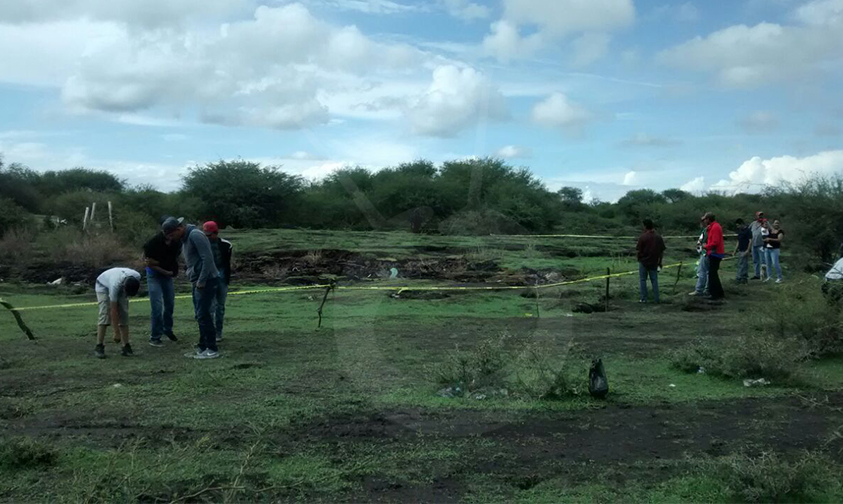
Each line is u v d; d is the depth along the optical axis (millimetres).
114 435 6516
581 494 5168
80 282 20797
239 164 43219
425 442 6152
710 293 17125
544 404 7316
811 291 10938
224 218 43156
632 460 5871
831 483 5309
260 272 22266
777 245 19859
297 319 14109
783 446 6297
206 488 4750
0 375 9164
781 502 5043
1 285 19859
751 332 10461
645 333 12438
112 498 4879
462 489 5266
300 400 7637
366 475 5504
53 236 25938
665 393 8109
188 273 10172
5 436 6453
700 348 9578
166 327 11633
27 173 62250
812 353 10273
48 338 12180
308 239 27469
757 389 8391
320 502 5023
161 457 5438
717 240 16984
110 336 12312
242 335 12242
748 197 49188
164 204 42531
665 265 24969
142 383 8656
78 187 67750
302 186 42531
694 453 6055
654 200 61531
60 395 8055
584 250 24719
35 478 5410
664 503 5016
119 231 26797
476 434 6320
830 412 7418
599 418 7031
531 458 5887
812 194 22953
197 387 8320
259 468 5609
